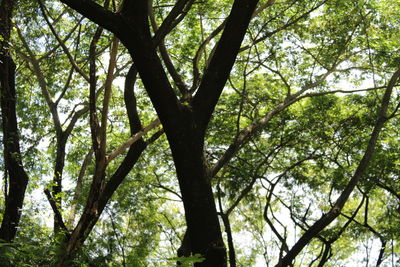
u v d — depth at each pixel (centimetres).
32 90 2033
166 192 2214
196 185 692
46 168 1906
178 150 689
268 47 1823
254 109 1914
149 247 1777
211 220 693
